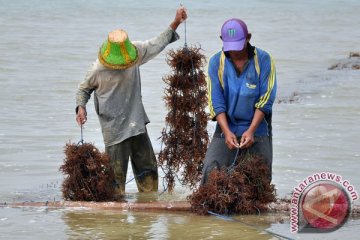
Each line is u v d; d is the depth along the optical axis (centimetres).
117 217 1528
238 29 1463
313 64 4422
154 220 1502
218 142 1555
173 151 1731
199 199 1553
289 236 1383
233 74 1487
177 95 1705
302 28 6906
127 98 1728
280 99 3073
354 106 2869
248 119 1516
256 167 1538
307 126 2491
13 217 1527
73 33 5991
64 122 2569
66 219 1511
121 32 1683
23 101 2992
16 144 2225
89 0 9856
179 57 1686
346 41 5794
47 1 9394
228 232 1412
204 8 9156
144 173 1789
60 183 1831
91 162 1661
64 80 3566
